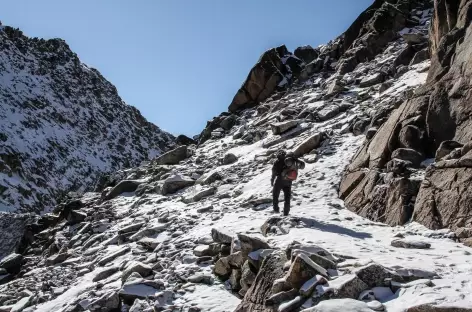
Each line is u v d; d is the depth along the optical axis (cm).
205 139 3136
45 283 1294
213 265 980
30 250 2127
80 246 1708
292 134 1998
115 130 14588
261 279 708
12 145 9250
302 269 629
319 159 1555
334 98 2294
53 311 1052
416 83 1767
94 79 16550
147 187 2155
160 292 862
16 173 7812
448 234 843
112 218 1845
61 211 2409
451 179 913
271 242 865
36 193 7644
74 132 12631
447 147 991
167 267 1048
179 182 1969
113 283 1070
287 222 975
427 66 1902
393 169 1091
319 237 854
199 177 2017
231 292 853
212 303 811
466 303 499
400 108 1261
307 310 550
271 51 3338
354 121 1722
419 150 1121
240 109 3334
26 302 1225
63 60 16050
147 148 15138
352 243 820
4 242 2745
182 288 901
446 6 1475
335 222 1037
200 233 1214
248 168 1838
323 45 3897
